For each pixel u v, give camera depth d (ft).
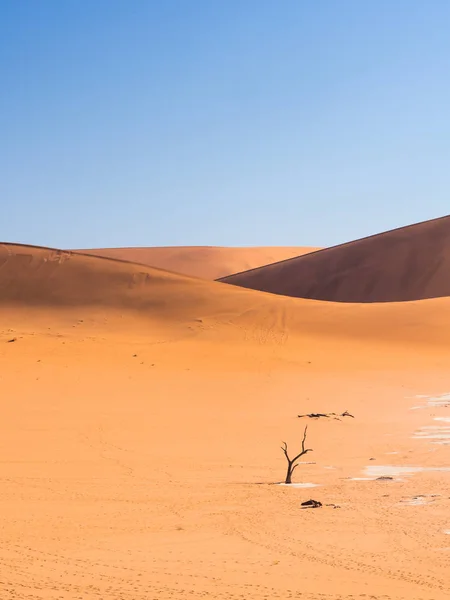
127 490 80.33
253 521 65.21
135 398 159.53
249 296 288.51
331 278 474.90
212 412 144.56
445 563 51.37
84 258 322.75
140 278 305.53
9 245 333.42
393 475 90.53
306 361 215.10
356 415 142.82
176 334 253.24
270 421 135.23
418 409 149.48
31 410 143.33
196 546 56.08
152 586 44.50
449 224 485.56
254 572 48.62
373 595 43.34
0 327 272.72
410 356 222.48
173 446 111.65
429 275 454.81
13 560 50.52
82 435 120.06
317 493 79.05
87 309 286.66
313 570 49.37
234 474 91.45
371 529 62.03
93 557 51.96
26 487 81.46
